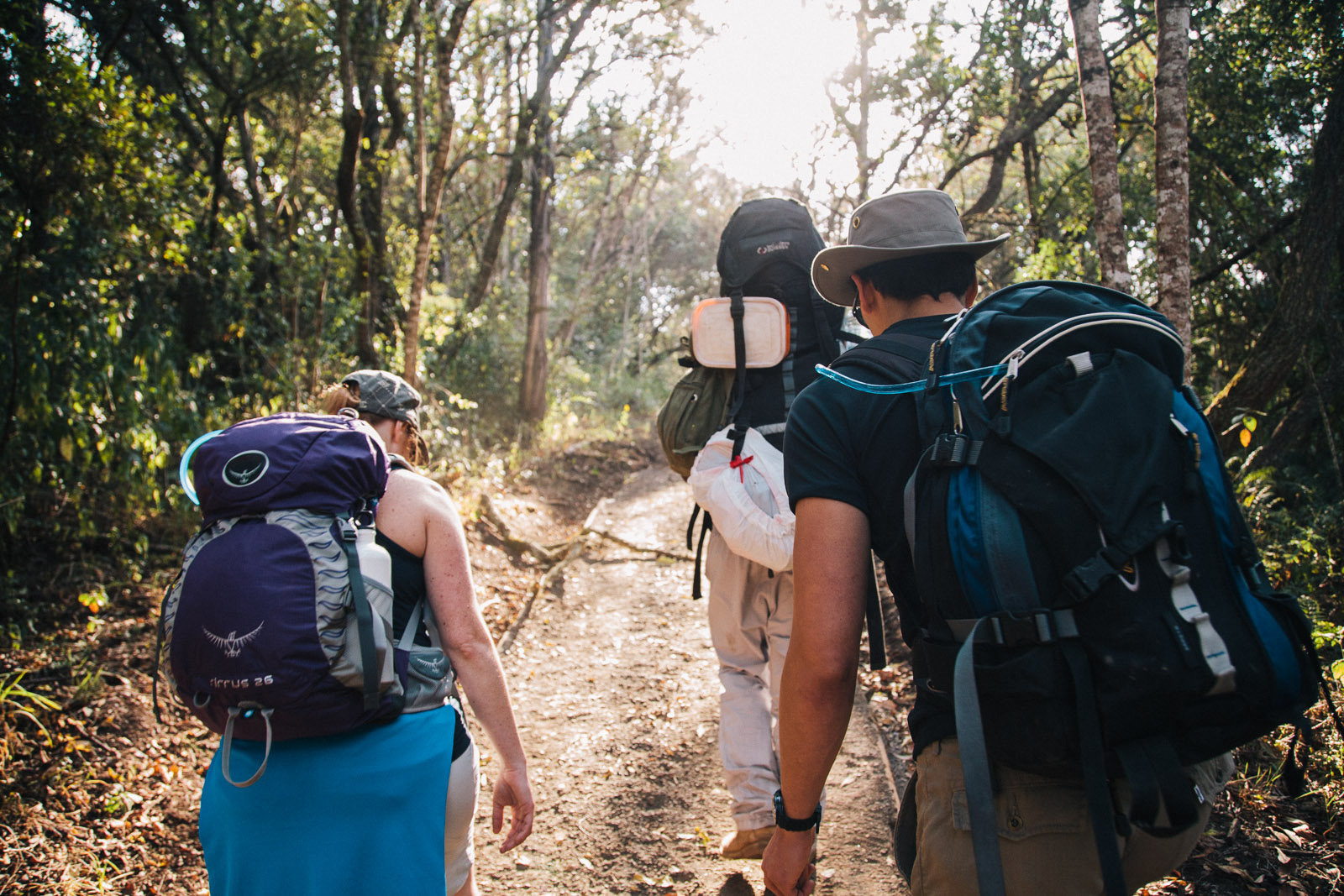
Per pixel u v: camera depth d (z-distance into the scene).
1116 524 1.11
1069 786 1.21
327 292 8.34
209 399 6.22
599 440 11.31
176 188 6.05
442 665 1.76
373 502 1.73
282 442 1.64
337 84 8.63
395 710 1.62
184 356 6.52
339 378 7.49
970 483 1.20
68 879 2.80
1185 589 1.12
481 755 3.78
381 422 2.12
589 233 21.30
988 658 1.17
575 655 4.89
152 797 3.31
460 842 1.84
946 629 1.24
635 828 3.19
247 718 1.50
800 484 1.35
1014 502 1.17
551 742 3.88
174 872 2.98
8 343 4.35
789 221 2.83
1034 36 7.78
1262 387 5.01
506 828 3.22
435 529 1.79
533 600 5.75
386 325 9.21
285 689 1.48
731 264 2.85
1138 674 1.08
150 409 5.29
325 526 1.59
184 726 3.76
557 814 3.32
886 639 4.55
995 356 1.28
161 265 6.00
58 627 4.35
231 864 1.59
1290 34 6.14
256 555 1.53
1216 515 1.18
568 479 9.46
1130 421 1.19
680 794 3.40
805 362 2.78
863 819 3.07
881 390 1.33
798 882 1.50
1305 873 2.40
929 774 1.33
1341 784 2.65
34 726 3.49
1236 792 2.73
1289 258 5.70
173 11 7.47
